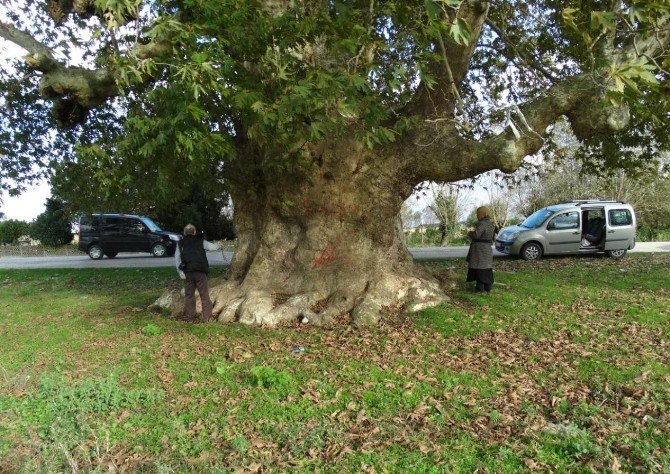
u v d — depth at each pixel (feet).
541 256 59.52
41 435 15.05
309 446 13.84
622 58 22.98
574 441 13.28
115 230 83.76
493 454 13.07
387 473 12.39
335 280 29.68
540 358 20.38
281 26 20.16
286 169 28.02
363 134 20.80
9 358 23.80
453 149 26.84
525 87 42.34
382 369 19.63
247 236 33.50
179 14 21.08
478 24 26.25
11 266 75.51
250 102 18.72
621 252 58.95
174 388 18.66
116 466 13.25
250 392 17.81
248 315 27.78
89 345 24.94
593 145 42.24
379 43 21.06
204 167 23.38
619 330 23.59
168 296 33.12
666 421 14.46
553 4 36.01
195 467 12.85
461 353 21.33
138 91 22.81
